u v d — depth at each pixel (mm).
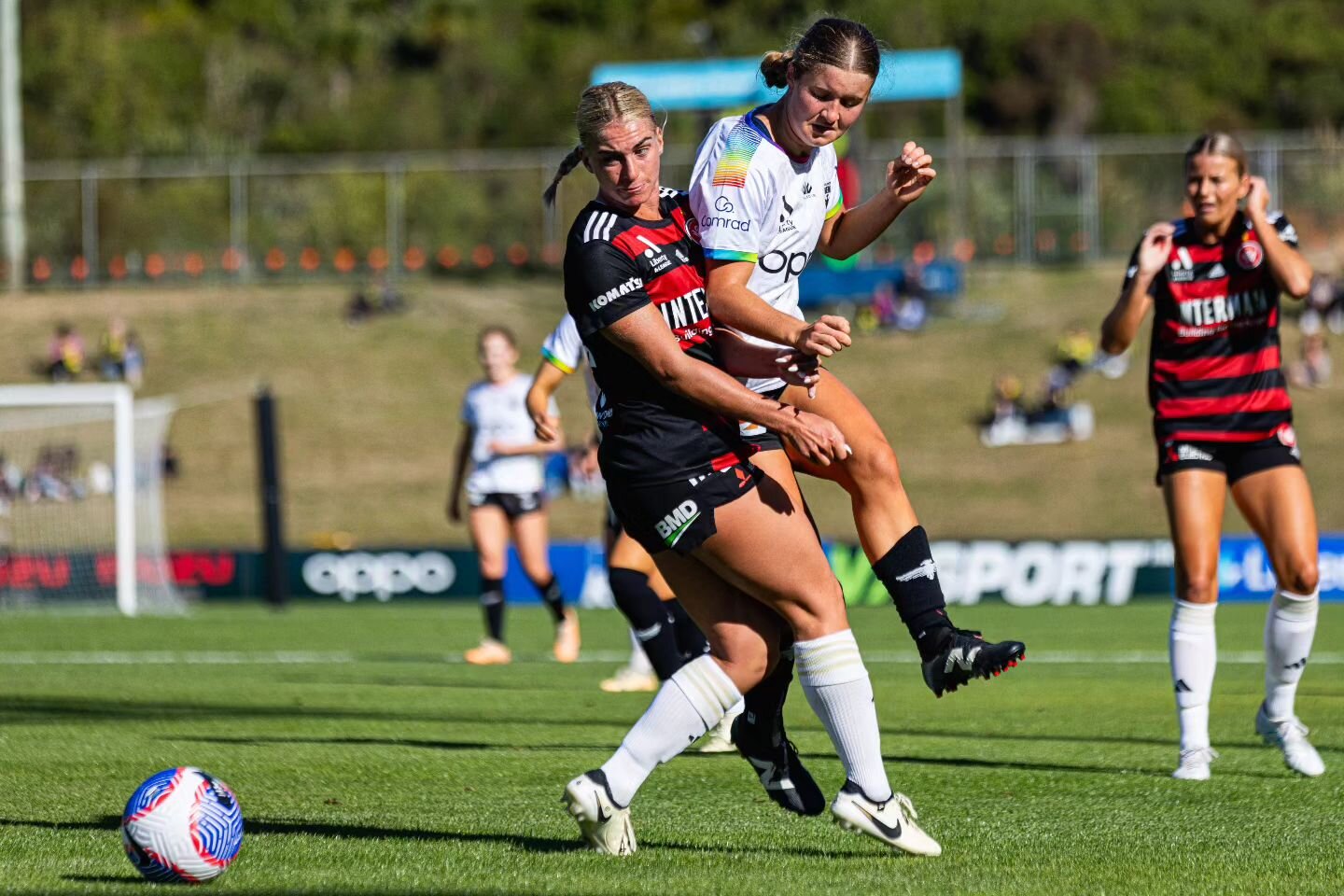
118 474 65875
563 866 14289
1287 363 120188
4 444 86188
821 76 14453
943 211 144250
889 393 121812
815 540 14492
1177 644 20969
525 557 42469
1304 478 21047
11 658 43969
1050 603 66812
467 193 153750
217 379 129875
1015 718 28484
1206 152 20594
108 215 149875
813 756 22906
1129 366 123250
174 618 61531
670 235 14547
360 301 139250
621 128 14039
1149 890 13312
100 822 16859
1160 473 21453
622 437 14398
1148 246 20875
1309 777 20891
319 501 111750
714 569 14484
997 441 114562
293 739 24828
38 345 135250
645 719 14805
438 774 20859
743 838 16125
